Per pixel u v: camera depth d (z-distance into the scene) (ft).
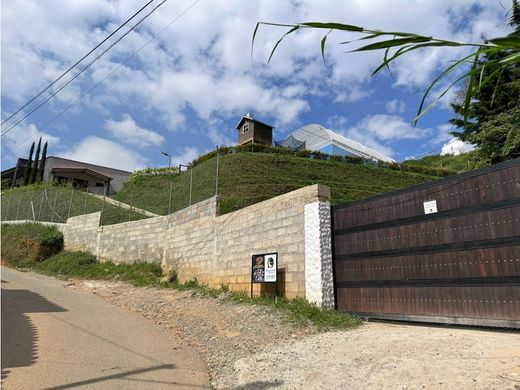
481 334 15.96
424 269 19.85
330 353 16.46
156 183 97.35
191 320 26.61
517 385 10.38
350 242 24.25
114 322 26.71
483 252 17.52
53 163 139.33
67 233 66.49
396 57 3.59
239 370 16.63
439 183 19.93
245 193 61.52
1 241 70.74
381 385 12.51
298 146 115.65
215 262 36.14
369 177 87.40
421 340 16.03
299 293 25.62
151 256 48.52
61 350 19.57
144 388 14.66
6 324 24.52
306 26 3.70
